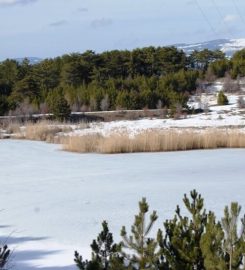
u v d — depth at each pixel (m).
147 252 6.14
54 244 9.39
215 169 19.58
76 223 10.96
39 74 82.94
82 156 25.98
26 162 23.70
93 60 84.88
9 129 40.75
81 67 82.50
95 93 61.56
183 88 72.56
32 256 8.59
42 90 69.25
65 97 61.75
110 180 17.30
